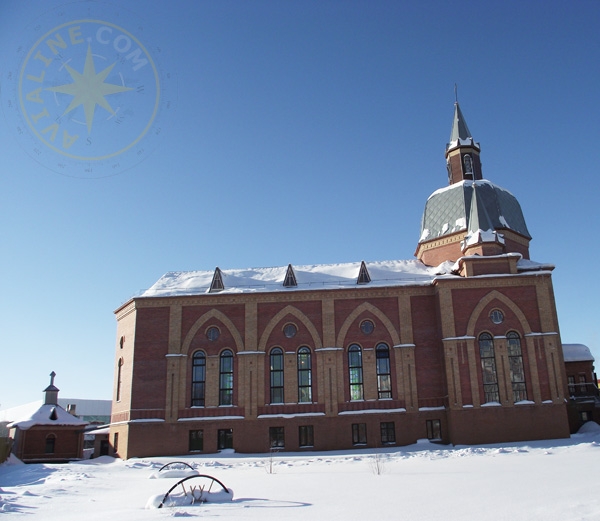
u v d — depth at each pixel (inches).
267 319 1819.6
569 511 516.1
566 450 1283.2
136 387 1782.7
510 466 994.1
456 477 855.1
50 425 1959.9
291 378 1764.3
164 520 545.6
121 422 1792.6
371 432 1699.1
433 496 656.4
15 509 652.1
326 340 1781.5
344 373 1760.6
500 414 1628.9
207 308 1841.8
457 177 2149.4
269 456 1576.0
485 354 1692.9
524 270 1790.1
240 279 1951.3
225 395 1775.3
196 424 1737.2
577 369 2070.6
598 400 1818.4
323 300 1819.6
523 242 2042.3
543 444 1507.1
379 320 1792.6
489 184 2055.9
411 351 1749.5
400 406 1713.8
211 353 1804.9
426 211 2128.4
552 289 1782.7
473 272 1749.5
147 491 836.0
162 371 1793.8
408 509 569.9
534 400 1635.1
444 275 1782.7
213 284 1888.5
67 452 1974.7
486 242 1796.3
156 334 1828.2
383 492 711.1
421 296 1801.2
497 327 1702.8
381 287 1806.1
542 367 1659.7
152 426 1742.1
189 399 1771.7
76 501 729.0
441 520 507.2
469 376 1660.9
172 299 1850.4
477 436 1615.4
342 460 1338.6
